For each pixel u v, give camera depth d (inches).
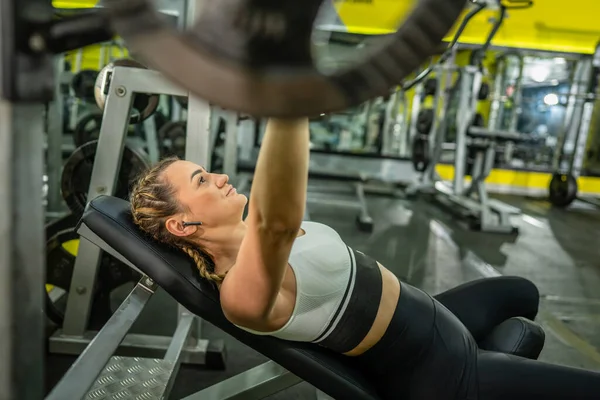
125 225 46.5
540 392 42.9
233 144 124.7
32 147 19.6
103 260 77.6
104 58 188.2
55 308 78.7
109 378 56.2
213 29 14.9
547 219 206.7
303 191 25.9
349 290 41.3
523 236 174.1
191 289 43.9
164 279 44.3
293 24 14.8
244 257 32.6
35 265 20.5
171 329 88.4
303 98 15.0
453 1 15.0
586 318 105.8
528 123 271.4
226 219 42.9
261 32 14.6
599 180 258.5
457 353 44.0
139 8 14.4
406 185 251.8
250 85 14.8
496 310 58.3
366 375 46.9
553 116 266.1
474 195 230.5
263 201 26.3
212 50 14.7
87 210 48.0
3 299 19.1
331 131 266.7
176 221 42.8
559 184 230.2
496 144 184.4
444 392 43.2
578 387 42.9
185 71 14.9
